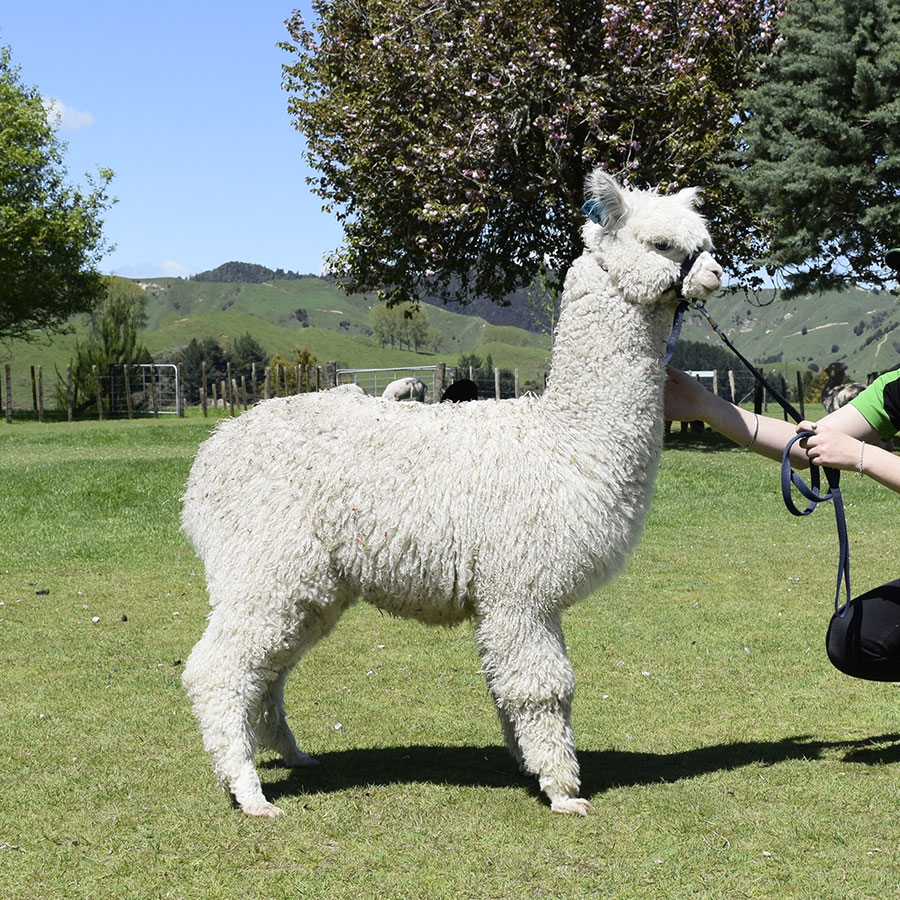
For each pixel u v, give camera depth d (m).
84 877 3.29
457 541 3.71
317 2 22.73
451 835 3.58
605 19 18.61
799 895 3.11
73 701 5.26
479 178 19.31
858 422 4.05
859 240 20.86
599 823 3.65
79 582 8.39
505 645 3.71
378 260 23.89
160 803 3.90
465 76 19.73
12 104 40.53
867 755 4.37
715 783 4.05
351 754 4.53
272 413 4.02
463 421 3.87
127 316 42.22
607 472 3.74
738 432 4.12
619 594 7.90
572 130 19.89
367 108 20.42
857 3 19.48
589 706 5.20
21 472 14.65
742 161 20.61
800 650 6.24
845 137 19.28
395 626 6.95
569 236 22.84
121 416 37.44
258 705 3.92
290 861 3.40
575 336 3.80
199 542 4.00
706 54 20.31
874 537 10.55
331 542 3.80
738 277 22.81
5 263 38.66
